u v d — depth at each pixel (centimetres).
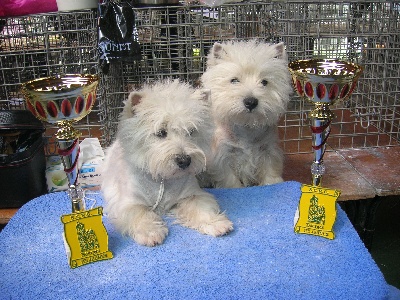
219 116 104
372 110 146
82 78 82
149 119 82
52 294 73
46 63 122
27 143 112
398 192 112
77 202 81
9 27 119
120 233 88
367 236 121
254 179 114
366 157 130
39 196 106
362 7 134
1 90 133
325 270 78
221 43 113
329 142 141
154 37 121
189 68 124
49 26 121
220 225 87
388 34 125
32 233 90
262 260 80
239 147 108
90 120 144
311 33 127
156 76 123
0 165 104
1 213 108
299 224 88
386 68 135
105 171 102
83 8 113
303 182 117
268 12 128
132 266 79
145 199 91
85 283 75
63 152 78
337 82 78
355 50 139
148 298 71
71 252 79
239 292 72
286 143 138
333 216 86
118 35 107
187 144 82
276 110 102
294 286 74
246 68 102
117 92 121
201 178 112
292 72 83
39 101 73
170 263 80
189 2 131
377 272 77
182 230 90
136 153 85
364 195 111
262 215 94
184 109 82
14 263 81
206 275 76
